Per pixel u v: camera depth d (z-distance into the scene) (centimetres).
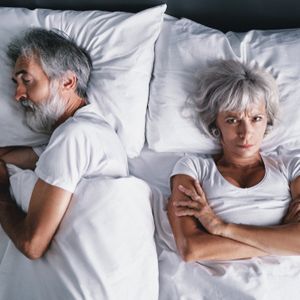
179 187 138
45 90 135
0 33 153
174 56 157
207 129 151
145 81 157
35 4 170
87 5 170
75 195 125
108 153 131
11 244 131
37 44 135
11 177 140
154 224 142
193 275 130
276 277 128
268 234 129
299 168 143
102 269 119
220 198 139
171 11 171
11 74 148
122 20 157
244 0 169
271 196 139
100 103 151
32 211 121
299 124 154
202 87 149
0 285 126
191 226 132
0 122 149
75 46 143
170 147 158
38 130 144
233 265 130
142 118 157
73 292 115
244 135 139
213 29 162
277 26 172
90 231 121
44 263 122
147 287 125
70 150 123
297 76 154
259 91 139
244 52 158
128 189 130
